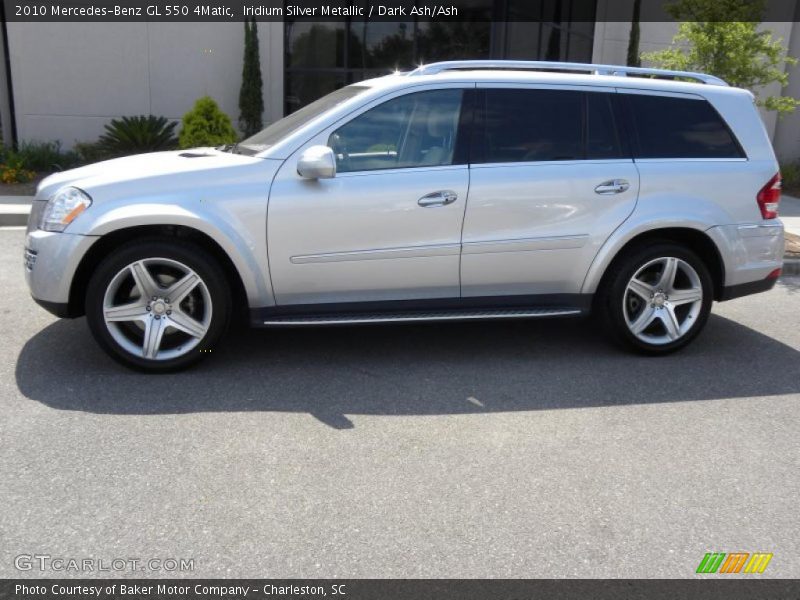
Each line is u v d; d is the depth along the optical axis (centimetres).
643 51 1402
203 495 327
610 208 489
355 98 466
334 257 459
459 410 424
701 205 501
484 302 494
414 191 461
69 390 431
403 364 495
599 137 495
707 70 927
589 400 444
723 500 336
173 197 438
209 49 1312
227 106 1338
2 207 948
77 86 1288
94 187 438
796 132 1495
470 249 474
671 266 505
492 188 470
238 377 462
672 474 358
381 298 479
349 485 339
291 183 449
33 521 304
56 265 436
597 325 592
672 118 508
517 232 479
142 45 1291
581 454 376
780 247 528
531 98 488
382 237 462
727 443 393
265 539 297
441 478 347
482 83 480
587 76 499
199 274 448
